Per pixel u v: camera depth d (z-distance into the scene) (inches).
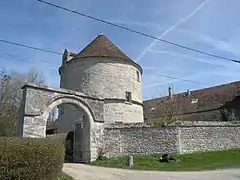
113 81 1042.1
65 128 1056.8
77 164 700.0
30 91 654.5
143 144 799.1
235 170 615.8
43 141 369.1
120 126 802.2
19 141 339.6
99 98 792.9
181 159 756.0
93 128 755.4
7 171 316.8
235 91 1381.6
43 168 353.1
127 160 727.7
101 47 1119.0
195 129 868.0
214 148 884.6
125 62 1088.8
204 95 1512.1
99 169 617.9
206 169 639.8
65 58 1177.4
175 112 1462.8
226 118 1296.8
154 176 528.4
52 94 690.2
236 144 938.1
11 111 1213.7
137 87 1120.2
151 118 1563.7
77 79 1063.0
